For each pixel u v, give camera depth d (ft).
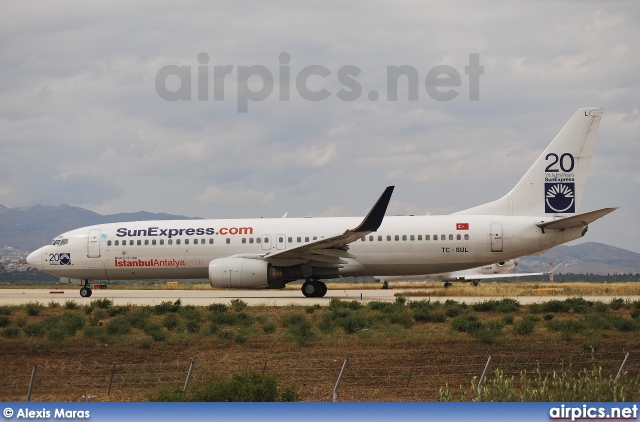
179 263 277.23
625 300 263.49
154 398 100.68
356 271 268.62
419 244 266.57
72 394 111.86
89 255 281.13
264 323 188.24
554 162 269.85
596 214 255.50
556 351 146.72
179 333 168.76
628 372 126.52
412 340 156.76
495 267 457.27
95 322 188.96
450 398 93.35
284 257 260.62
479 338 156.15
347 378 122.72
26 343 156.56
